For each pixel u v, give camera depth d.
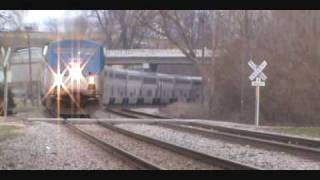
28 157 28.03
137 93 112.50
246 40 90.62
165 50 140.50
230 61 92.88
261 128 51.19
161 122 58.97
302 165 26.56
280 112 81.06
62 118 61.28
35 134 41.44
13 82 114.81
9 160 26.75
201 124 56.50
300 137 38.03
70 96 62.94
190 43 102.56
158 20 101.69
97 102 64.25
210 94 96.88
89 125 53.84
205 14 103.44
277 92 81.06
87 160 27.11
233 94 92.12
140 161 24.61
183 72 195.00
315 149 31.08
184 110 101.56
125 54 140.12
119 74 101.75
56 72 62.94
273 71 82.06
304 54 81.44
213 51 97.06
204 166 25.22
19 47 92.19
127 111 87.56
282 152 32.31
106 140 37.75
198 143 37.81
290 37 83.88
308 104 78.81
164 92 127.19
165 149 32.62
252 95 85.31
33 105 100.69
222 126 52.09
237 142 38.56
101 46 64.50
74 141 36.75
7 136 39.03
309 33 82.31
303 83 79.75
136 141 37.59
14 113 74.31
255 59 86.38
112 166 24.95
